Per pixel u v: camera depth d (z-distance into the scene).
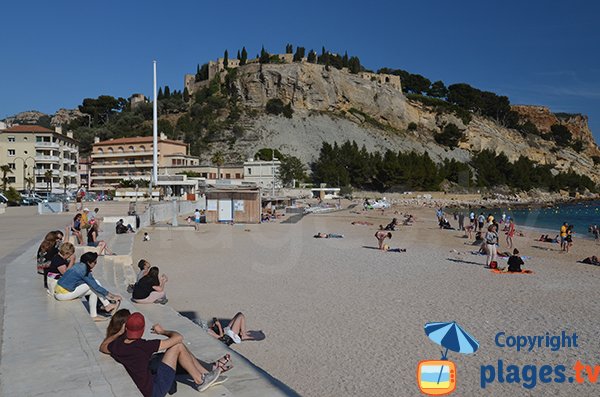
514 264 21.98
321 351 11.02
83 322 9.44
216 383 6.99
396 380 9.39
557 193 158.00
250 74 173.50
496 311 14.73
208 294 16.98
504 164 150.12
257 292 17.34
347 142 132.62
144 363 6.58
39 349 7.85
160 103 165.12
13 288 12.52
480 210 98.56
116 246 25.28
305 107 171.62
